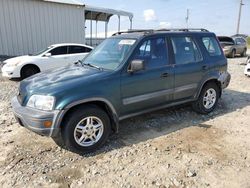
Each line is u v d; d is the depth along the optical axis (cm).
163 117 527
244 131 463
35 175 323
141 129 466
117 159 363
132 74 408
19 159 359
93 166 345
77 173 329
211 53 544
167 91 465
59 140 417
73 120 357
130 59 409
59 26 1511
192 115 543
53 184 306
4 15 1338
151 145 404
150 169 338
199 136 439
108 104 385
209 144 409
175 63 473
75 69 427
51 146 398
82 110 363
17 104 379
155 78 439
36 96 351
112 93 387
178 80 478
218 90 566
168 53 465
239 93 754
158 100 456
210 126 485
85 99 358
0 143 405
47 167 341
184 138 430
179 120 513
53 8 1468
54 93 343
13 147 394
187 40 503
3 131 451
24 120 353
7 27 1357
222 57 562
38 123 339
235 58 2030
